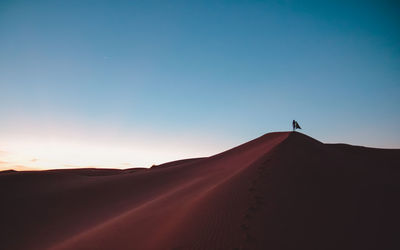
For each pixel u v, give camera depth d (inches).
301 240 276.2
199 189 647.8
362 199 394.3
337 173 513.7
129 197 894.4
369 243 276.7
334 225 310.8
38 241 590.9
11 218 776.9
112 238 412.2
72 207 864.3
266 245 266.2
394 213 350.6
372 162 971.3
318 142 1045.2
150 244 346.3
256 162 617.6
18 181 1194.6
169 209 518.3
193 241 307.4
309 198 384.8
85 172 2797.7
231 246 274.1
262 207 353.4
